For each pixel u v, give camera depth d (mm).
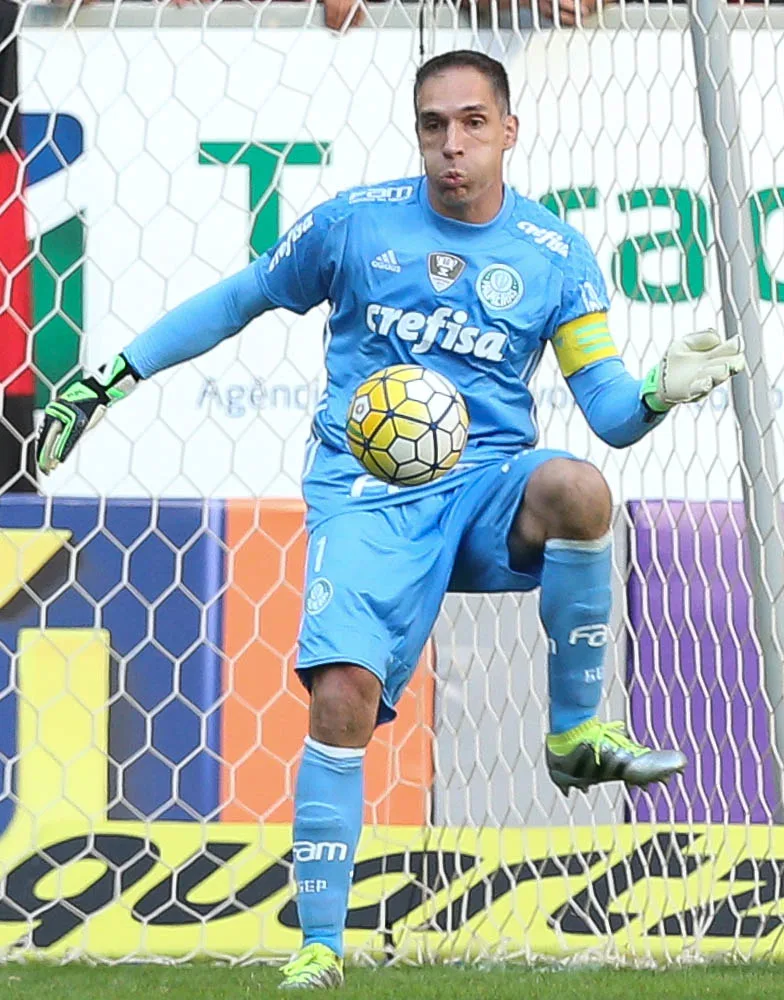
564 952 16672
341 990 12695
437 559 13070
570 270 13703
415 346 13484
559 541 12891
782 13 19641
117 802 17531
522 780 18016
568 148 19203
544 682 18266
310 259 13875
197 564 18109
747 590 18625
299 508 18328
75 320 18938
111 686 17812
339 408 13664
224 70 19172
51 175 18953
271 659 18016
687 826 17250
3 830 17219
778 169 19391
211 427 18859
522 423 13719
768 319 19109
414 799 17766
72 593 17969
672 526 18453
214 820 17656
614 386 13352
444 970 15500
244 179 19109
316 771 12852
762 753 18422
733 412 18797
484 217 13602
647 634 18344
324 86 19203
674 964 16188
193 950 16547
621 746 13422
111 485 18703
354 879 16797
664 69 19531
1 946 16531
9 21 18984
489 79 13352
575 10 19156
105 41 19094
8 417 18688
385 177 19172
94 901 16781
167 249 19031
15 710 17625
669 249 19219
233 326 14234
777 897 17078
